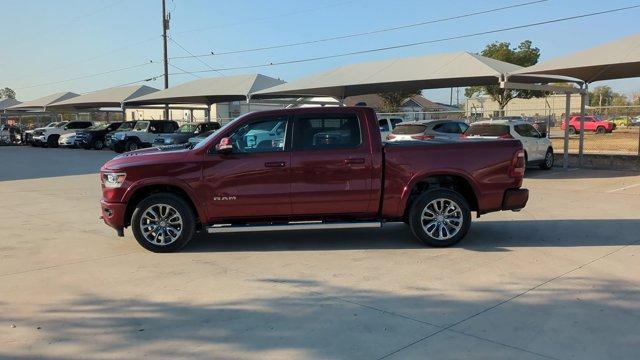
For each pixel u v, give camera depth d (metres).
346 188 7.12
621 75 18.44
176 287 5.71
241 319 4.81
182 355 4.11
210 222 7.18
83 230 8.78
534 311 4.92
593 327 4.55
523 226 8.66
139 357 4.08
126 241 7.91
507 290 5.50
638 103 75.62
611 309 4.95
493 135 16.50
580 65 15.82
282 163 7.05
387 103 55.81
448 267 6.33
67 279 6.05
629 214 9.64
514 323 4.65
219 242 7.73
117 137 30.02
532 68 17.20
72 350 4.22
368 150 7.13
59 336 4.48
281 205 7.12
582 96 19.22
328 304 5.16
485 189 7.31
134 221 7.08
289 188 7.09
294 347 4.23
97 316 4.92
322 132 7.19
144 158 7.13
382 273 6.12
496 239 7.75
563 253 6.93
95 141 34.31
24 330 4.62
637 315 4.81
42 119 67.44
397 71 21.27
